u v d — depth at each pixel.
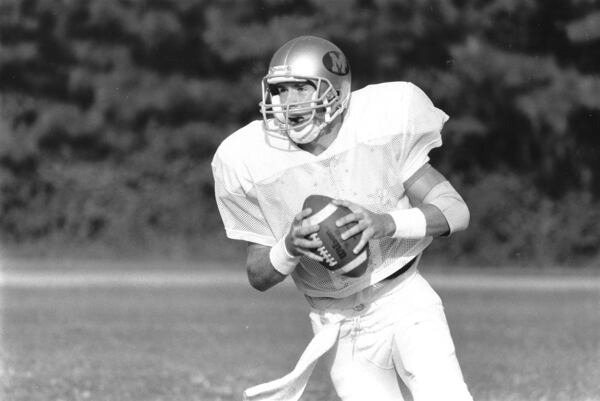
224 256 71.38
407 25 64.69
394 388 15.74
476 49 64.50
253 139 15.41
